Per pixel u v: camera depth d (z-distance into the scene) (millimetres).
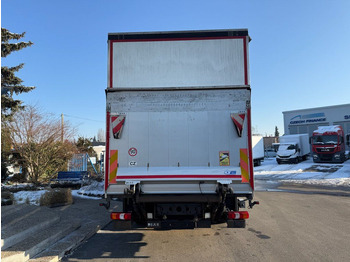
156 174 5188
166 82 5500
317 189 15039
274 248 5379
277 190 14773
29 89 14289
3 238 4789
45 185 14227
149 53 5555
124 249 5453
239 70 5500
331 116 39875
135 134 5352
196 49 5543
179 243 5809
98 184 13523
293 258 4824
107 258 4961
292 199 11609
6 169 14805
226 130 5320
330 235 6230
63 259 4922
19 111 13984
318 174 21219
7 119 13531
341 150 27406
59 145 14914
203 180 5160
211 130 5332
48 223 6348
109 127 5359
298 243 5668
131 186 5160
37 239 5254
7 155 14594
